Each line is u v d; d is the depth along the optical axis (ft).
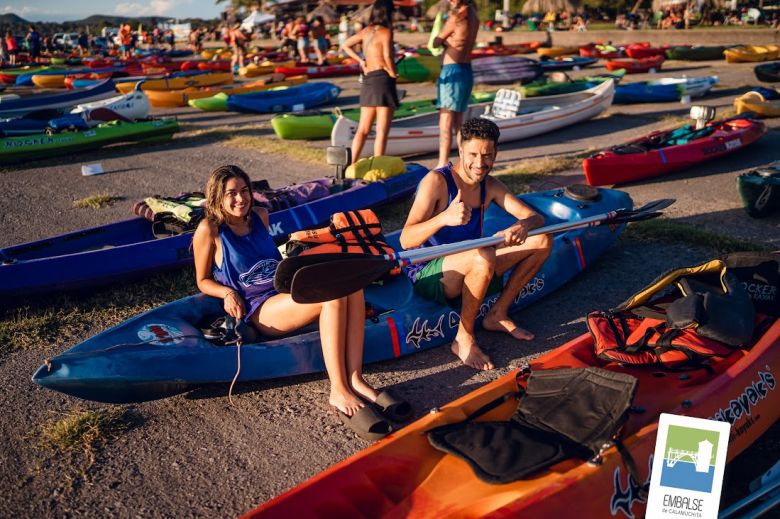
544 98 41.34
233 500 10.11
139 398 11.82
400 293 14.64
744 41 87.30
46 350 15.02
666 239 20.31
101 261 17.31
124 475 10.73
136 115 44.47
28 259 17.53
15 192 29.73
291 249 13.30
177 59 120.57
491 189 13.73
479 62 56.80
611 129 38.93
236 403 12.64
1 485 10.54
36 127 38.50
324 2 143.43
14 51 108.37
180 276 18.67
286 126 37.68
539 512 7.75
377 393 11.57
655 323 11.87
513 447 8.86
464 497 8.54
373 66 27.17
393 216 23.50
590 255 17.85
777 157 29.60
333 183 23.00
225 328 12.74
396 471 8.98
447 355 14.08
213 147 38.63
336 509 8.45
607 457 8.50
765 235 20.63
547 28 126.11
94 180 31.78
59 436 11.61
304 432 11.71
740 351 11.37
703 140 28.19
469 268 12.96
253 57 90.89
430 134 33.76
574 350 11.41
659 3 120.37
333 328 11.28
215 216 12.28
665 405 10.47
